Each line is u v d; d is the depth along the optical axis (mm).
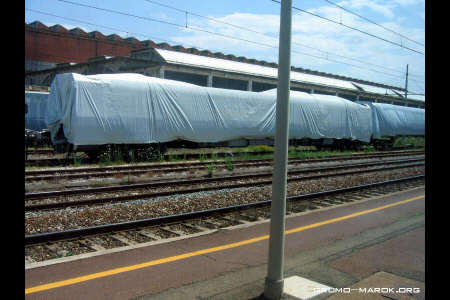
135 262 5402
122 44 58812
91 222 7680
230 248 6113
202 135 19391
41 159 16641
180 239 6527
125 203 9312
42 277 4812
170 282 4770
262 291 4613
